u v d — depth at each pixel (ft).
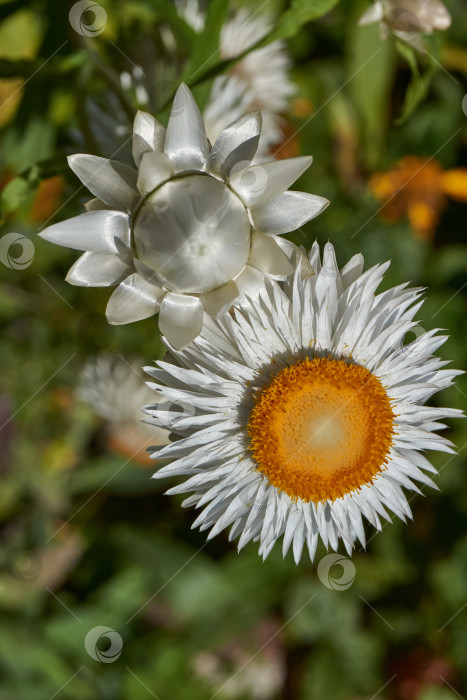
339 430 1.22
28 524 1.53
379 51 1.54
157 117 1.24
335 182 1.63
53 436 1.53
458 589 1.55
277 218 1.18
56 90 1.40
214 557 1.55
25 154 1.42
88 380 1.45
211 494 1.22
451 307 1.57
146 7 1.39
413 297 1.23
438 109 1.67
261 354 1.22
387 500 1.25
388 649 1.56
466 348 1.56
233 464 1.23
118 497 1.55
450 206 1.68
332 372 1.21
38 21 1.41
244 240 1.18
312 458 1.22
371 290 1.22
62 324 1.50
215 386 1.22
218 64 1.27
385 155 1.66
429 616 1.56
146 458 1.47
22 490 1.53
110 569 1.54
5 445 1.51
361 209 1.60
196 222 1.16
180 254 1.16
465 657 1.55
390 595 1.57
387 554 1.57
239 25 1.45
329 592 1.55
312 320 1.22
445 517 1.55
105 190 1.17
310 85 1.63
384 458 1.23
